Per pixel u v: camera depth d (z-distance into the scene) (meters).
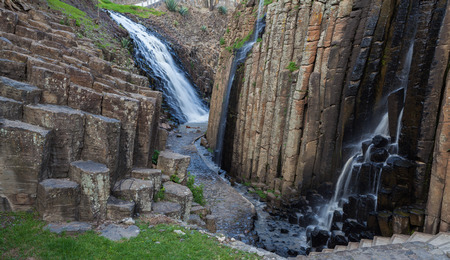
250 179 24.14
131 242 8.30
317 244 15.19
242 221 17.30
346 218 14.99
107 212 9.73
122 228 9.18
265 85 22.95
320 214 17.91
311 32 19.09
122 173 11.59
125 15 54.25
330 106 18.22
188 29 65.94
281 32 21.66
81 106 10.88
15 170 8.80
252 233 16.22
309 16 20.25
